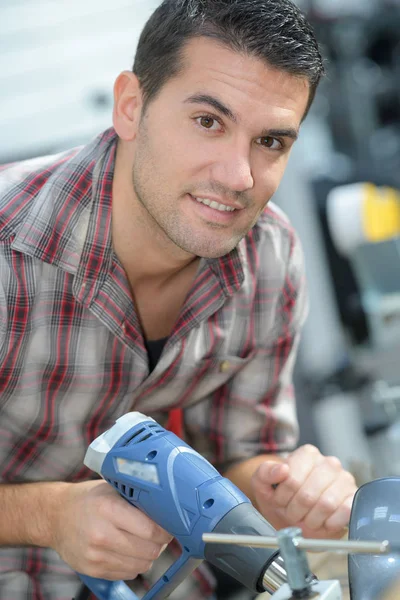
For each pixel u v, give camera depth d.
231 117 1.19
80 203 1.40
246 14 1.19
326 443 3.15
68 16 3.33
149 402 1.61
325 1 3.90
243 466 1.68
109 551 1.14
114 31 3.39
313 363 3.13
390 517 0.99
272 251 1.62
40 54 3.30
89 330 1.44
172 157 1.23
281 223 1.66
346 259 3.21
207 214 1.24
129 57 3.39
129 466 1.09
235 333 1.61
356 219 2.65
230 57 1.19
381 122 4.27
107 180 1.40
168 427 1.71
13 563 1.58
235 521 1.00
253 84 1.19
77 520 1.17
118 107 1.36
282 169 1.27
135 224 1.38
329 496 1.36
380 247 2.62
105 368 1.48
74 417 1.52
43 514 1.30
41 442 1.53
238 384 1.69
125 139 1.35
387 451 2.55
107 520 1.12
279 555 0.98
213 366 1.62
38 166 1.49
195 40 1.22
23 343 1.39
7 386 1.43
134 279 1.46
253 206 1.26
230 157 1.20
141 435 1.11
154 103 1.26
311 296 3.18
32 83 3.29
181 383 1.60
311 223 3.30
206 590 1.74
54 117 3.30
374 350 2.64
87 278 1.40
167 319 1.54
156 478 1.06
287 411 1.75
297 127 1.25
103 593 1.23
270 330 1.66
